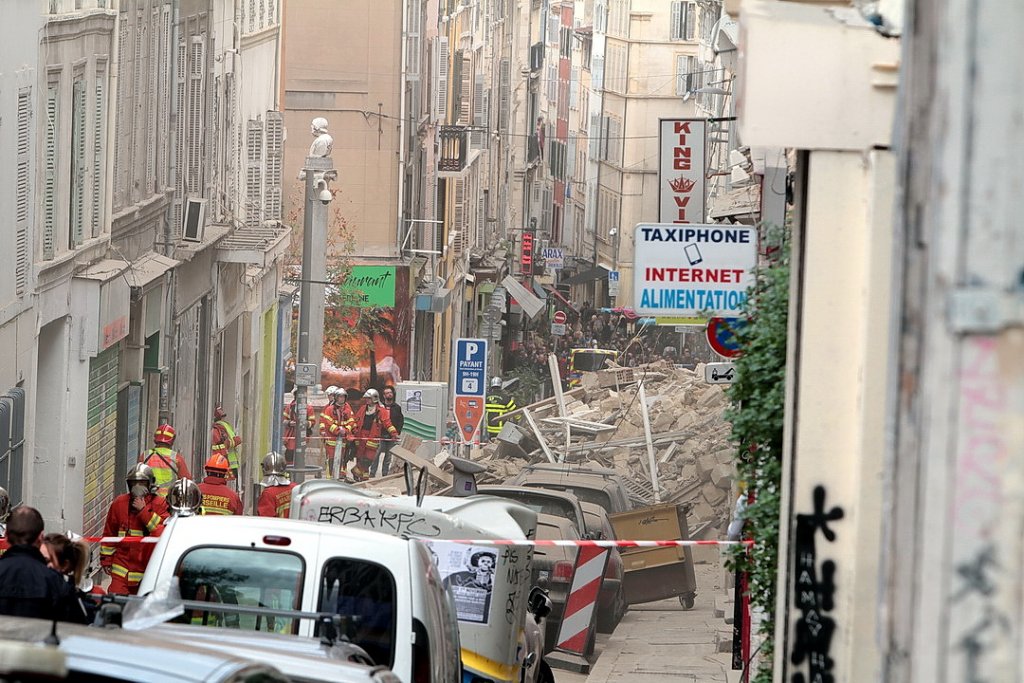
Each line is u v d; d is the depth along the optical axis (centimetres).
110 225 6781
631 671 4522
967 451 999
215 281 9144
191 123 8794
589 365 16062
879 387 1847
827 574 1888
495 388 13862
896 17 1869
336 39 13325
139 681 1248
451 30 18400
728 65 10838
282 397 11756
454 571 2866
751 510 2512
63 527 6178
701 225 3862
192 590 2317
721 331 3809
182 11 8469
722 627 5416
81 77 6334
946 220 1002
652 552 6009
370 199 13300
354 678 1656
